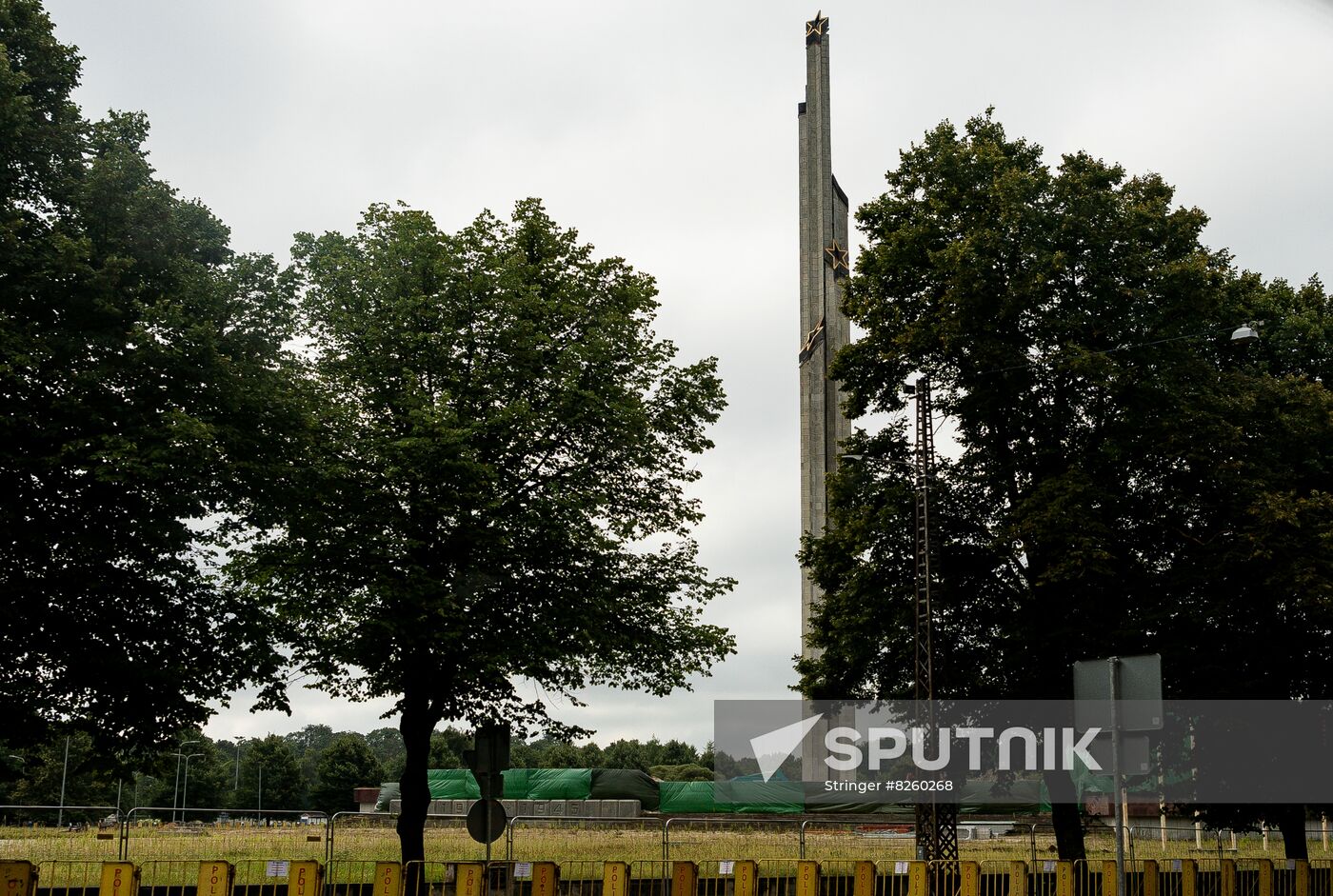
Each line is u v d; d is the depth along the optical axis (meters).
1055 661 30.06
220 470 23.27
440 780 51.78
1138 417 30.02
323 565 25.81
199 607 24.98
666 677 29.16
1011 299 30.41
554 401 28.03
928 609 28.84
